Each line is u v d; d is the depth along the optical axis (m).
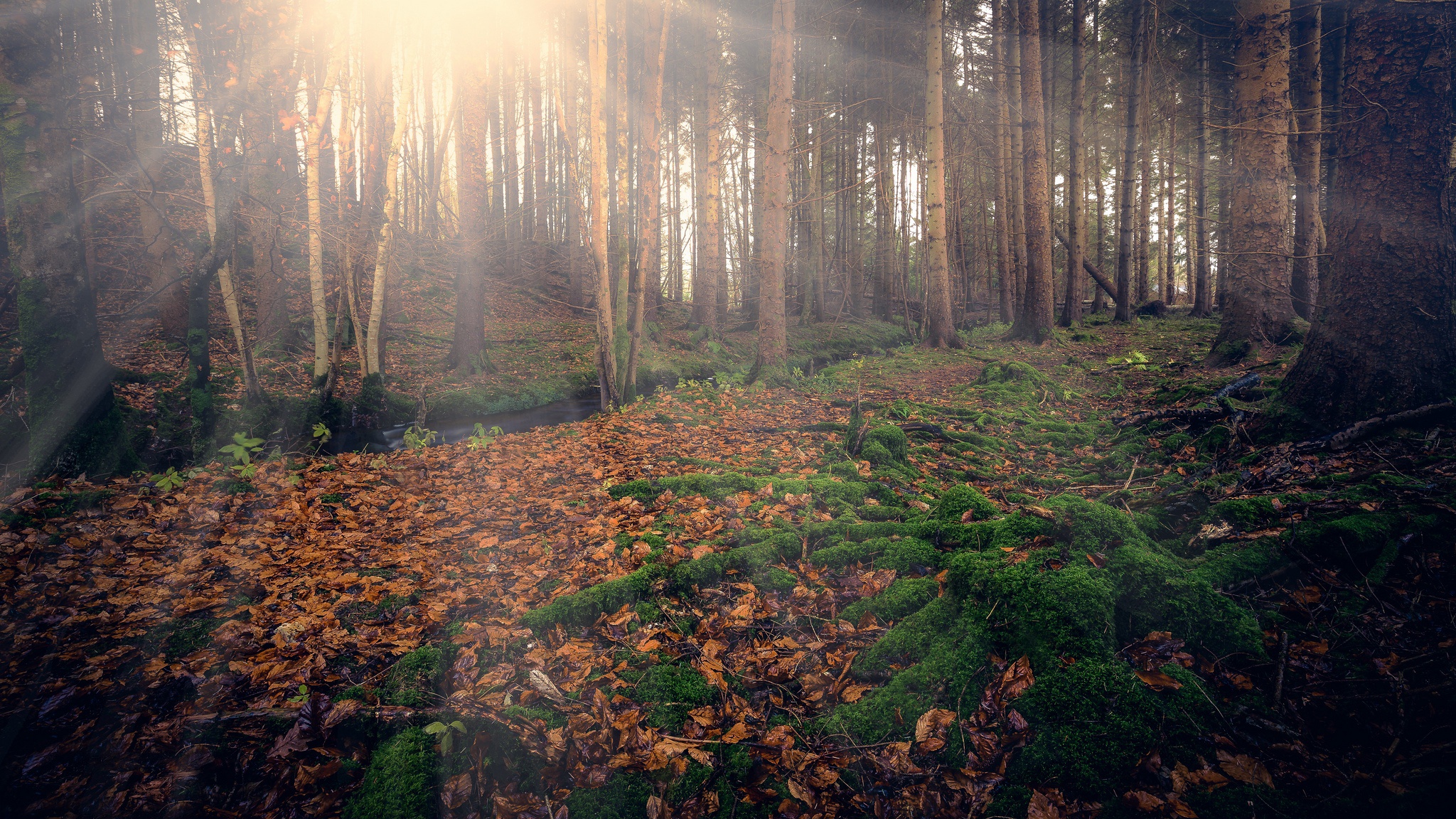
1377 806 1.92
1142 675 2.41
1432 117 4.23
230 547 4.15
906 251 24.31
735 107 22.72
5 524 4.19
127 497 4.96
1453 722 2.18
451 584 3.72
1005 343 15.19
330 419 8.09
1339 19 12.82
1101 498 4.21
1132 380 9.77
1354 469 3.95
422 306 17.61
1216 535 3.29
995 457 6.18
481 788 2.21
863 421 6.29
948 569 3.11
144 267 12.41
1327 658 2.53
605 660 2.88
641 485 5.28
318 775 2.24
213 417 6.55
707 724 2.49
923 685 2.53
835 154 26.91
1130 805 2.02
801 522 4.36
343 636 3.02
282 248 14.99
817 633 3.06
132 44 7.48
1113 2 19.83
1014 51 18.09
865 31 21.41
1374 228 4.43
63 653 2.86
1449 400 4.10
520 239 24.92
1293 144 12.80
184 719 2.45
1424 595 2.76
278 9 6.21
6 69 5.03
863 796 2.16
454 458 6.93
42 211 5.20
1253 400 6.56
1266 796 2.00
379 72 10.99
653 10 10.05
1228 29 15.49
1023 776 2.16
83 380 5.44
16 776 2.20
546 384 12.94
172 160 12.62
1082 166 18.50
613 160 19.97
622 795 2.19
